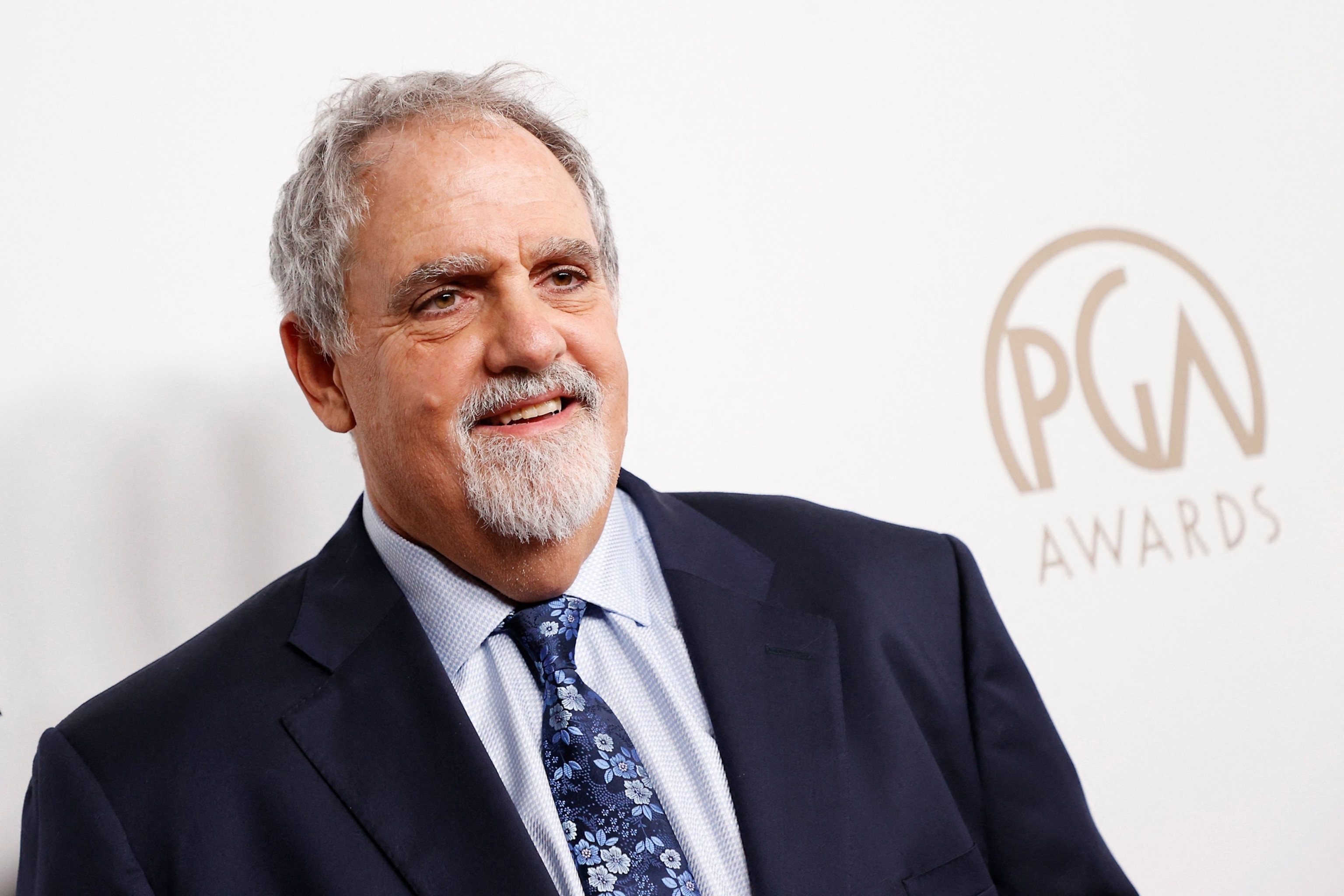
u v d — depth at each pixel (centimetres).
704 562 184
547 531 157
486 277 157
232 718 159
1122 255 289
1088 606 278
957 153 274
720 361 252
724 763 165
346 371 168
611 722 162
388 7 234
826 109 264
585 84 246
